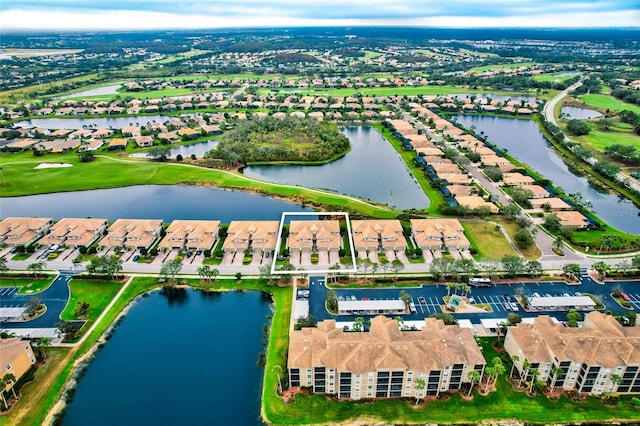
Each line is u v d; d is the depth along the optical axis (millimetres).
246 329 124750
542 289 136500
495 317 123625
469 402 97500
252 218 193000
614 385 97375
